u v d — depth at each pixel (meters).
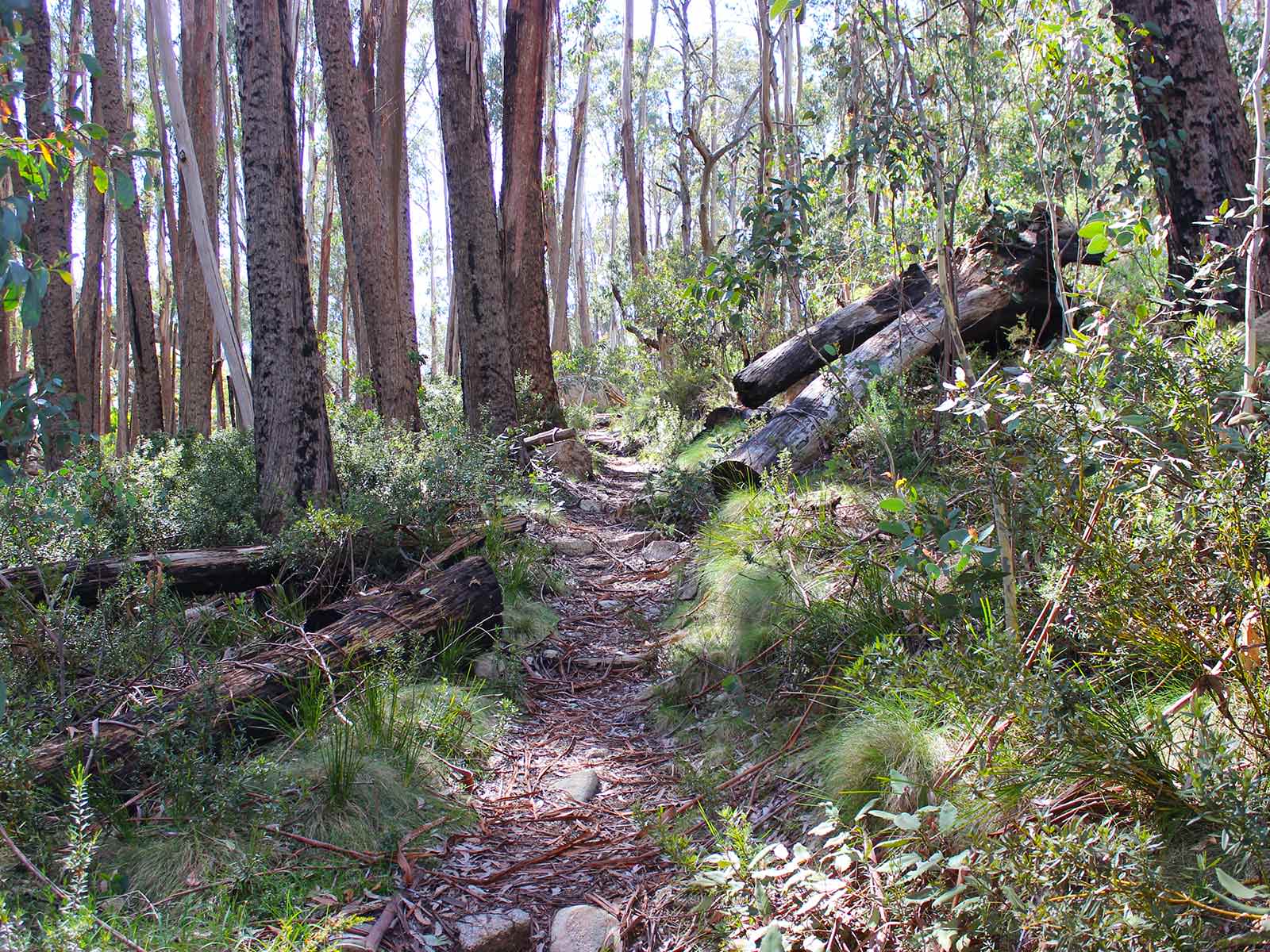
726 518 6.96
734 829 2.83
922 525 3.13
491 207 11.80
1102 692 3.00
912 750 3.32
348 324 33.75
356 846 3.53
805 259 6.22
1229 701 2.83
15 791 3.20
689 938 3.08
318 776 3.81
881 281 8.96
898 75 4.29
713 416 10.29
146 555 5.94
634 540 8.30
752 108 34.91
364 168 12.87
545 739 4.88
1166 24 5.88
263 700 4.32
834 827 2.78
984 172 7.86
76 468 6.27
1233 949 2.14
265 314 6.99
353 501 6.48
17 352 28.28
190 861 3.22
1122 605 2.91
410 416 13.06
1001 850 2.43
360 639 4.94
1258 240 2.98
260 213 6.96
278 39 6.97
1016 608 3.17
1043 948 2.29
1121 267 6.12
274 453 7.03
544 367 13.43
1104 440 2.81
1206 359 2.80
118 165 3.06
